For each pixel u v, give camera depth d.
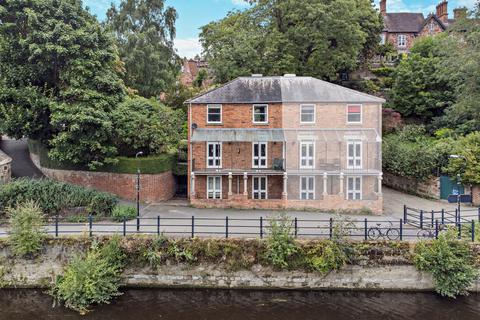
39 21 21.70
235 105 24.62
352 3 30.25
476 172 23.08
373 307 13.50
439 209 22.59
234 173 23.59
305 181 23.78
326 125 24.28
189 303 13.70
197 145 24.77
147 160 23.98
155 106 27.03
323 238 15.27
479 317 12.81
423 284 14.64
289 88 24.94
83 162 23.73
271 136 23.89
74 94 22.03
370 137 23.75
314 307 13.47
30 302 13.68
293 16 29.17
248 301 13.90
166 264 14.80
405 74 34.44
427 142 28.75
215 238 15.09
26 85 22.84
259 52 31.48
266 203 22.91
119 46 36.88
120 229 16.69
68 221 18.33
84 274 13.38
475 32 26.56
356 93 24.39
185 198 26.47
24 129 22.52
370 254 14.70
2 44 21.58
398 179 29.41
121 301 13.73
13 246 14.66
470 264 14.50
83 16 24.25
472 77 26.72
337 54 31.11
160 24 39.31
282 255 14.41
